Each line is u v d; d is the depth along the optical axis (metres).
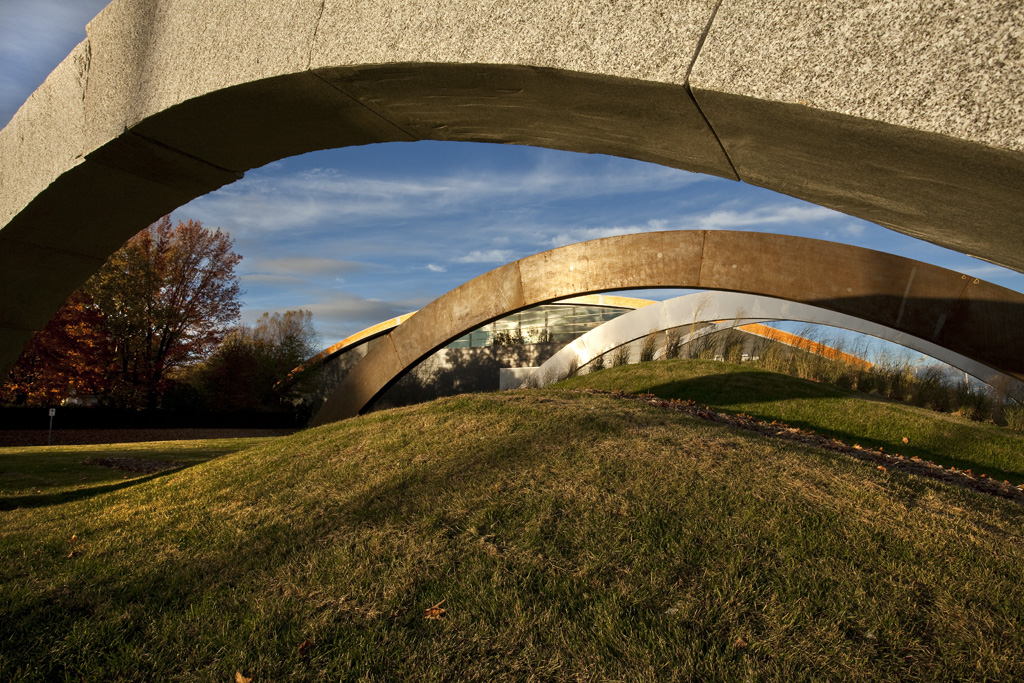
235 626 3.21
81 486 8.20
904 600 3.19
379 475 5.62
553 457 5.57
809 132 1.86
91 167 4.26
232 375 31.28
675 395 12.09
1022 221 1.86
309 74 2.87
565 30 2.15
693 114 2.08
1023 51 1.47
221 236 28.78
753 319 15.96
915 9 1.61
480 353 31.30
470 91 2.62
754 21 1.83
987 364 9.69
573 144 2.91
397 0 2.61
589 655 2.80
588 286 13.05
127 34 3.88
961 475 7.30
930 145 1.62
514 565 3.66
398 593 3.42
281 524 4.68
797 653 2.77
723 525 4.11
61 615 3.38
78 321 23.39
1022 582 3.41
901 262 10.36
